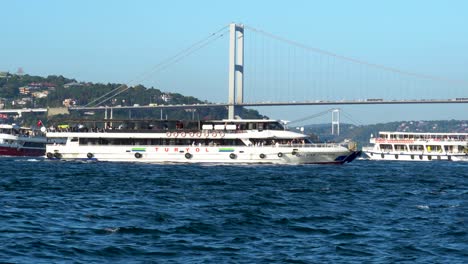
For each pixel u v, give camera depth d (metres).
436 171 164.25
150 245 57.19
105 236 60.56
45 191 96.88
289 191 101.12
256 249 56.66
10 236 59.62
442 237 62.78
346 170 153.38
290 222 69.88
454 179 136.12
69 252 54.06
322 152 164.12
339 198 93.00
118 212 75.12
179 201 86.19
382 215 76.38
